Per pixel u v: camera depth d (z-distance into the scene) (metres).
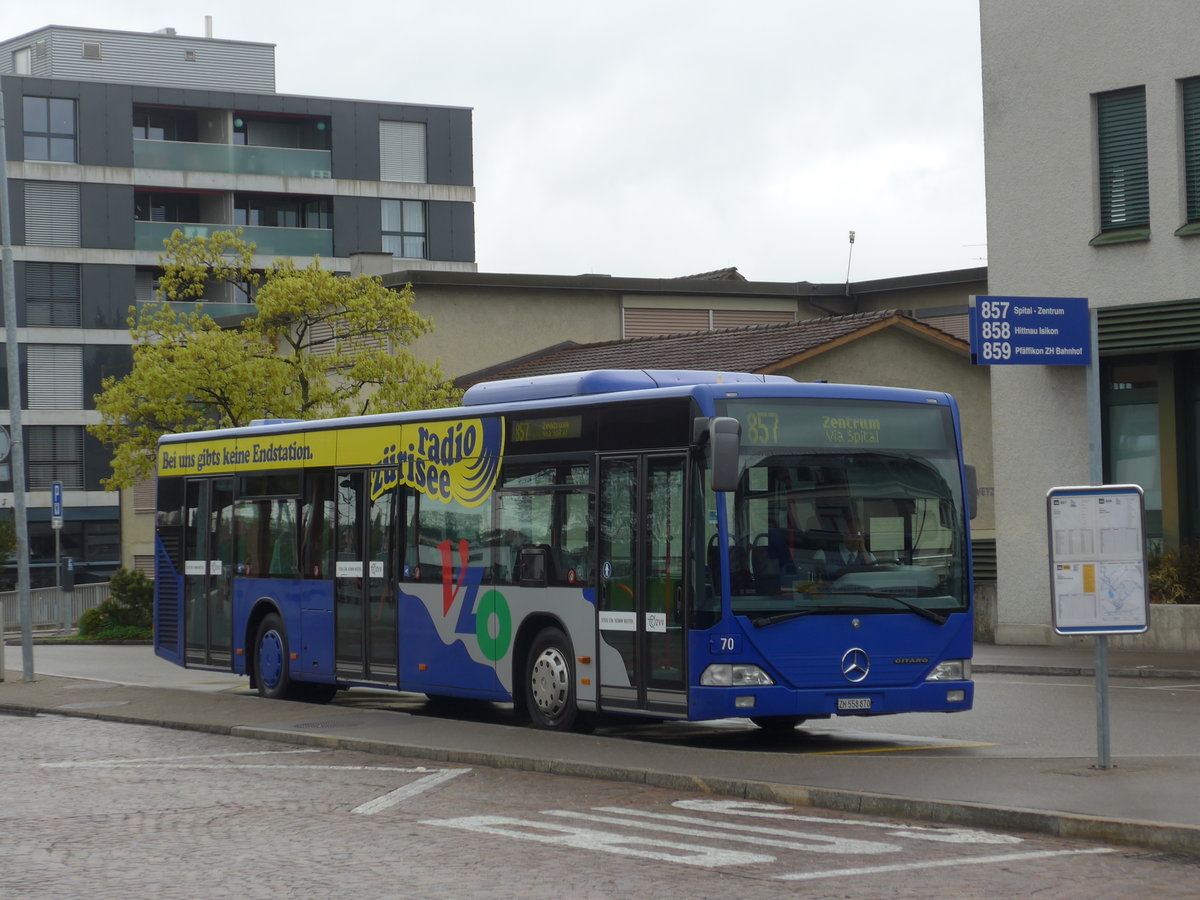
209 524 21.64
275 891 8.51
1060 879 8.42
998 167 25.92
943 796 10.59
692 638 13.74
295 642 19.58
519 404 16.16
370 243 67.44
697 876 8.66
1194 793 10.48
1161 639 23.41
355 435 18.64
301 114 66.31
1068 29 25.14
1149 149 24.27
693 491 13.87
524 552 15.89
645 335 44.00
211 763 14.30
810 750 14.43
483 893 8.33
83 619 38.56
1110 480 25.02
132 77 71.44
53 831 10.68
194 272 35.84
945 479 14.62
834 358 32.44
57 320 62.09
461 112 69.75
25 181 61.72
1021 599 25.73
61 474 61.91
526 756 13.29
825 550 14.02
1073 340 23.52
